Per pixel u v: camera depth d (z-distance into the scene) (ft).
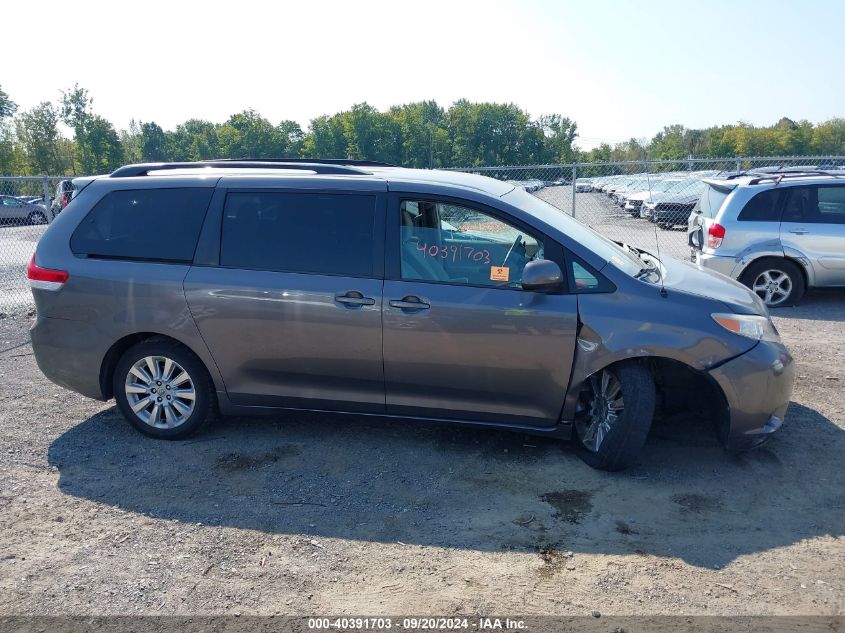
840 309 28.35
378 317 13.56
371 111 339.98
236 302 14.12
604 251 13.99
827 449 14.49
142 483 13.48
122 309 14.65
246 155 356.38
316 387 14.34
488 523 11.87
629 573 10.39
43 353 15.38
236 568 10.68
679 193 55.67
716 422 13.64
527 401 13.58
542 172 62.80
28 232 73.36
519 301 13.19
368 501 12.67
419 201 13.84
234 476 13.71
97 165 264.72
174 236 14.69
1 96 252.62
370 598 9.91
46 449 15.01
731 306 13.19
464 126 348.79
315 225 14.15
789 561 10.63
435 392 13.87
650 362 13.29
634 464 13.96
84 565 10.80
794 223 28.12
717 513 12.09
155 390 15.19
